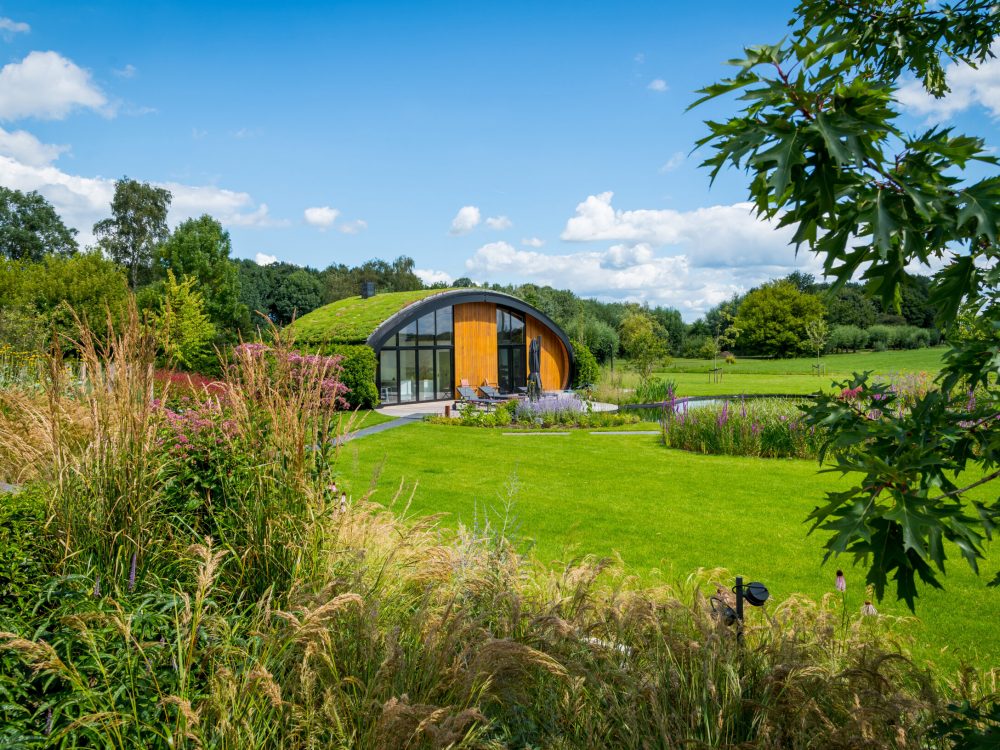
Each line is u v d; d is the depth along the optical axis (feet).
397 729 7.38
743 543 22.03
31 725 7.73
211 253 107.34
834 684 9.00
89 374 12.66
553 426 58.23
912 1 8.09
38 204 182.70
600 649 9.86
